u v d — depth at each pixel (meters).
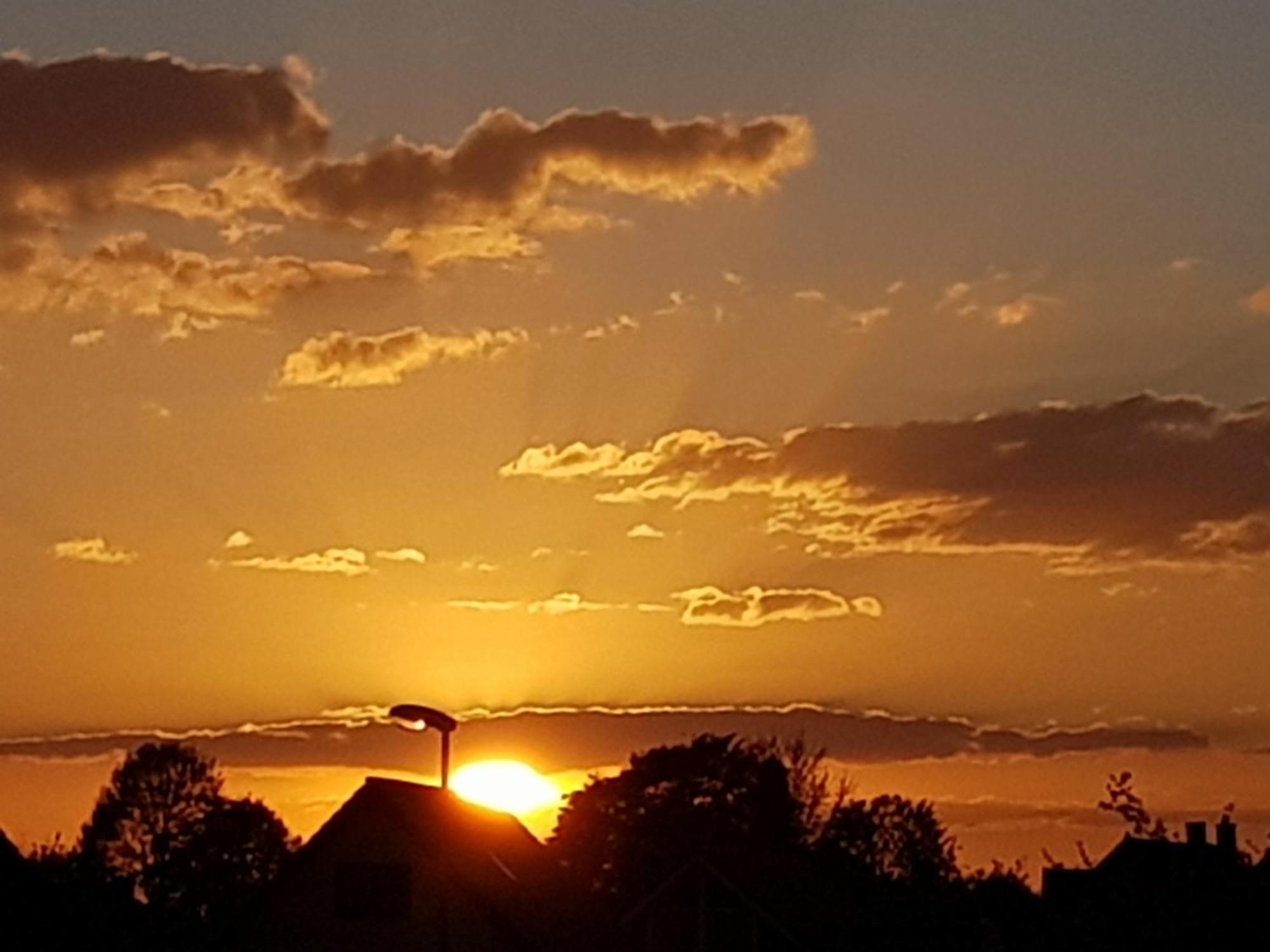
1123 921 25.55
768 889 55.09
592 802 85.50
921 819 76.50
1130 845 26.17
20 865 45.78
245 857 84.12
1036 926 28.12
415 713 47.62
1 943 44.75
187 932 59.31
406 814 52.06
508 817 60.41
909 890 54.69
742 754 85.00
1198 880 25.27
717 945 54.72
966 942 45.12
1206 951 25.00
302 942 52.03
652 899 55.44
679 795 84.56
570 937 54.94
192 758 84.88
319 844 52.38
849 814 80.00
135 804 83.62
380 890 51.78
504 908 51.91
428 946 51.19
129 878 80.69
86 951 46.84
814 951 53.69
